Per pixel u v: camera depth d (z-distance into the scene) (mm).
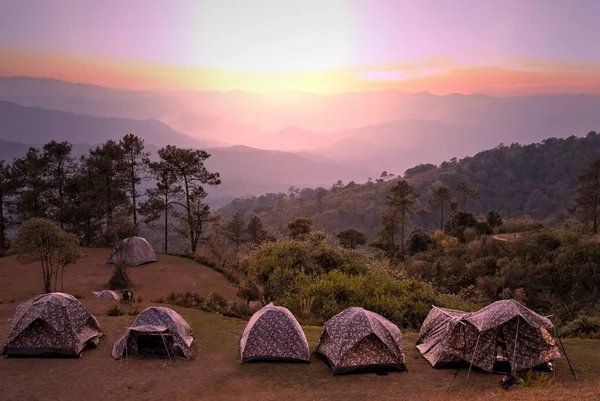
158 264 36281
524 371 11273
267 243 30609
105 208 51656
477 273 41188
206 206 50656
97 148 51406
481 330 11391
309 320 18672
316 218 185500
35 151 51406
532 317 11453
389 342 12125
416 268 46438
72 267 34406
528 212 169875
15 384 10969
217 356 13266
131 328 12867
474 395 10000
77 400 10219
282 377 11719
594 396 8867
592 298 30422
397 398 10188
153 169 48781
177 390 10852
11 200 51625
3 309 18797
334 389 10875
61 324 12906
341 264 28047
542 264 34938
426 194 183250
